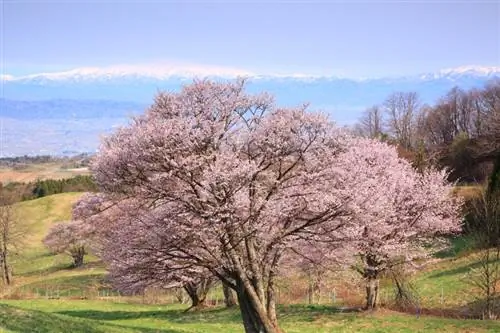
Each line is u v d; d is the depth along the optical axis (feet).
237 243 72.74
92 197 129.80
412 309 123.75
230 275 77.97
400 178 122.42
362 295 150.82
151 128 70.74
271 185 77.77
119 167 72.59
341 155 82.89
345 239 78.07
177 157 71.31
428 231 130.00
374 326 107.24
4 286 228.22
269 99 82.28
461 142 304.50
